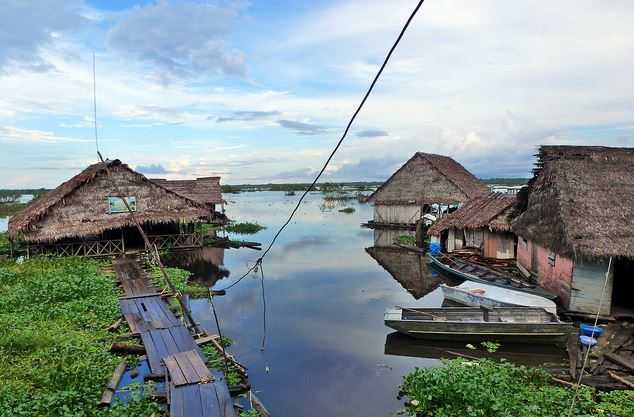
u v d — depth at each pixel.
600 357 10.82
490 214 23.45
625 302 15.05
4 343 10.80
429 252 26.31
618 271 16.89
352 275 22.20
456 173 41.81
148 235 29.09
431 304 17.09
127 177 27.05
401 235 35.66
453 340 12.63
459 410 8.03
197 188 41.81
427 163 38.84
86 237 26.80
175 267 23.88
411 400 9.34
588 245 13.24
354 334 13.79
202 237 31.02
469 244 25.44
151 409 8.15
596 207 14.65
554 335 11.70
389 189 41.31
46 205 24.55
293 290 19.22
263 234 37.44
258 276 21.86
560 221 14.52
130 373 10.23
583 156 17.52
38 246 24.62
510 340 12.17
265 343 12.99
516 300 14.93
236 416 8.09
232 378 10.04
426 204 39.28
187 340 11.88
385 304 17.09
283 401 9.70
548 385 9.52
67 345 11.03
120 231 29.00
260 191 163.62
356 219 50.38
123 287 17.84
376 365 11.53
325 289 19.42
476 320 13.34
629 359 10.73
